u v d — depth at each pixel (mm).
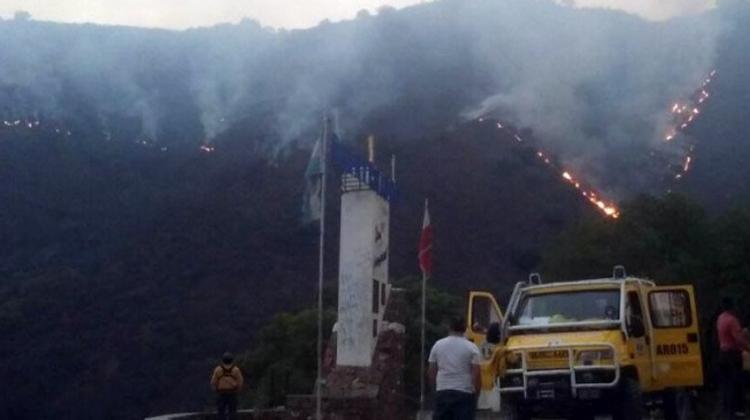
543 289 19266
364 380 21344
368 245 21875
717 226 45562
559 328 18484
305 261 65312
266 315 60375
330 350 22531
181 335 59906
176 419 21484
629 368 17953
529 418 18500
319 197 21578
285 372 38000
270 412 23156
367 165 21891
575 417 18453
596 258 44000
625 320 18281
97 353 59250
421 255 24578
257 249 67875
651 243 44000
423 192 76250
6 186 77938
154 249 70375
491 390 20781
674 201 45625
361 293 21766
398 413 21938
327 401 20984
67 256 71000
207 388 53406
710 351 30094
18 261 70188
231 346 57750
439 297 44469
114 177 82500
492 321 19406
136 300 64312
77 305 64188
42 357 58750
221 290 64250
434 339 39000
